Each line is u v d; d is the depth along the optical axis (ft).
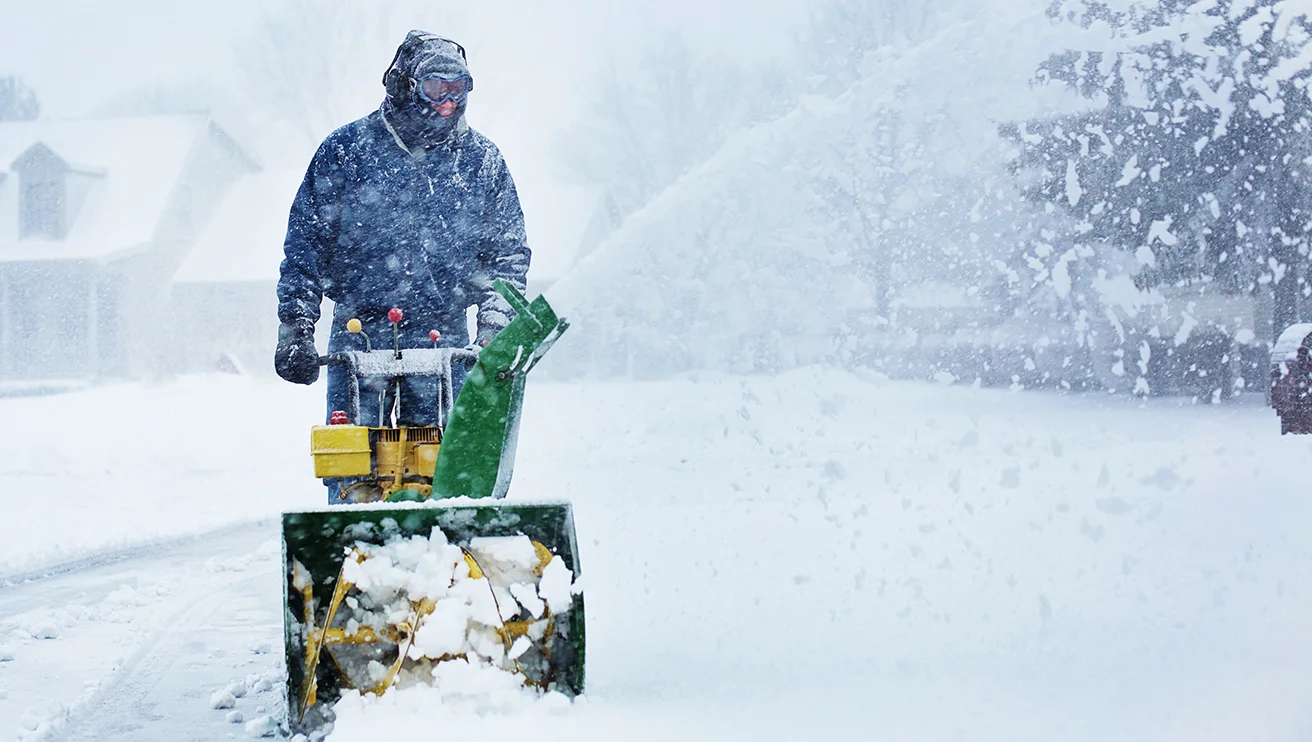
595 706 11.37
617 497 30.53
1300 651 12.00
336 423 13.08
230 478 46.26
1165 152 43.91
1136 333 67.87
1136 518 20.62
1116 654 12.60
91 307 158.10
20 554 26.58
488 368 12.31
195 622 18.71
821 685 12.14
